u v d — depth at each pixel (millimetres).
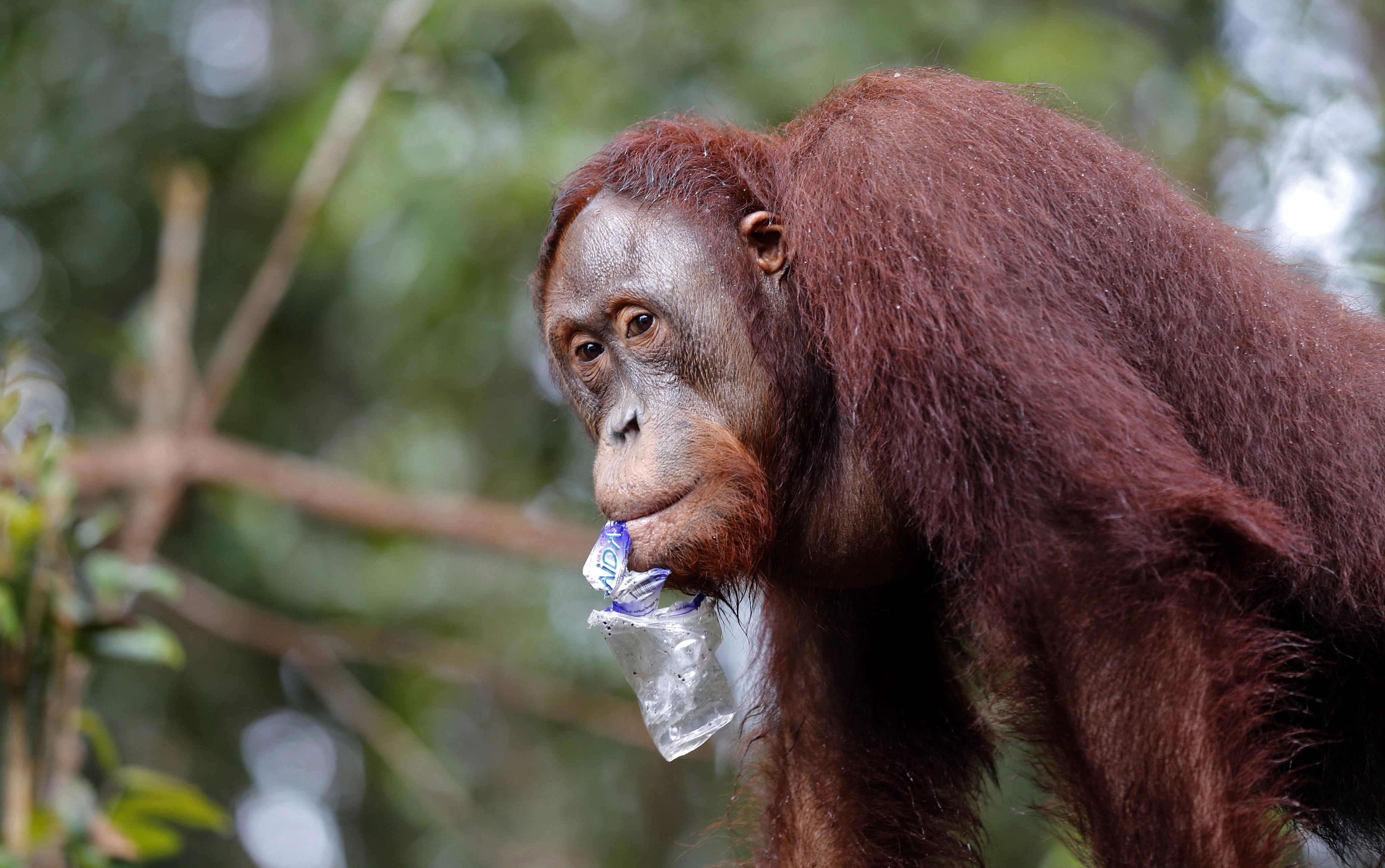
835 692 4309
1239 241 4141
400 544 9820
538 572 10508
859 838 4082
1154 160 4488
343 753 14086
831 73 8656
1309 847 4461
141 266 11875
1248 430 3785
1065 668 3260
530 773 12430
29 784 4582
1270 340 3875
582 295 3963
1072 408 3279
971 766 4363
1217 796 3131
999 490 3314
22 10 11250
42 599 4656
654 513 3768
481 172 8727
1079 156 3811
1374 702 4121
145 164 11359
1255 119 8195
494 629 10469
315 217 8641
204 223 11625
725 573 3771
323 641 8875
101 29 11500
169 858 11609
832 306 3617
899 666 4363
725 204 3973
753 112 8781
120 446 8156
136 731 11305
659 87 8992
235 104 11805
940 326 3398
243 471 8039
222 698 11773
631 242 3934
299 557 10938
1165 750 3143
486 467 10328
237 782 11922
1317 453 3863
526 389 10297
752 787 4441
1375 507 3898
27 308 11734
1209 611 3225
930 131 3709
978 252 3441
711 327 3879
